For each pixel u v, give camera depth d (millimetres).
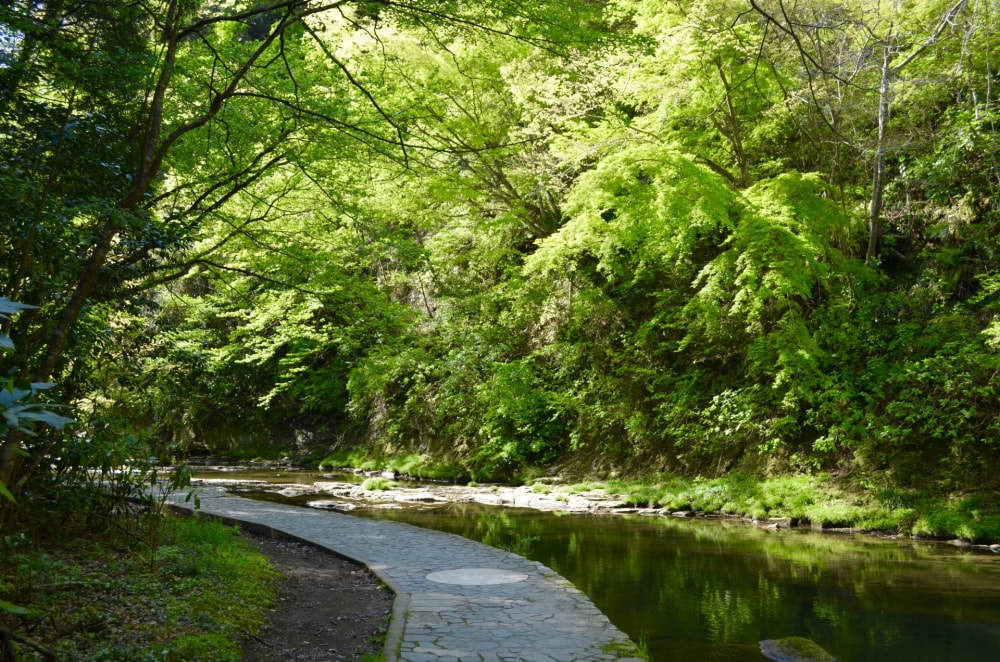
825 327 12938
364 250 14156
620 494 14227
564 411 17234
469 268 20266
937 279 13312
